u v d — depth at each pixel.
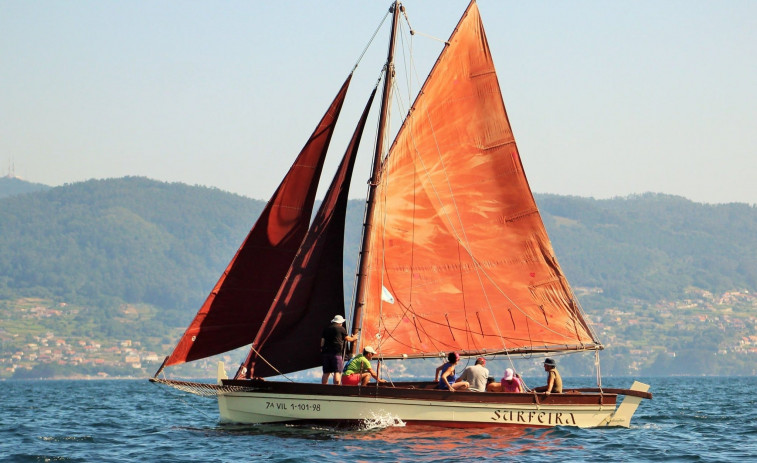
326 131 48.75
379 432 46.56
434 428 47.38
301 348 48.66
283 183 48.19
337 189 49.56
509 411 48.50
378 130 50.69
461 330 51.66
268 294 48.19
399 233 50.94
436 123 51.72
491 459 39.81
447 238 51.72
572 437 46.88
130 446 45.75
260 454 40.91
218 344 47.62
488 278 52.25
